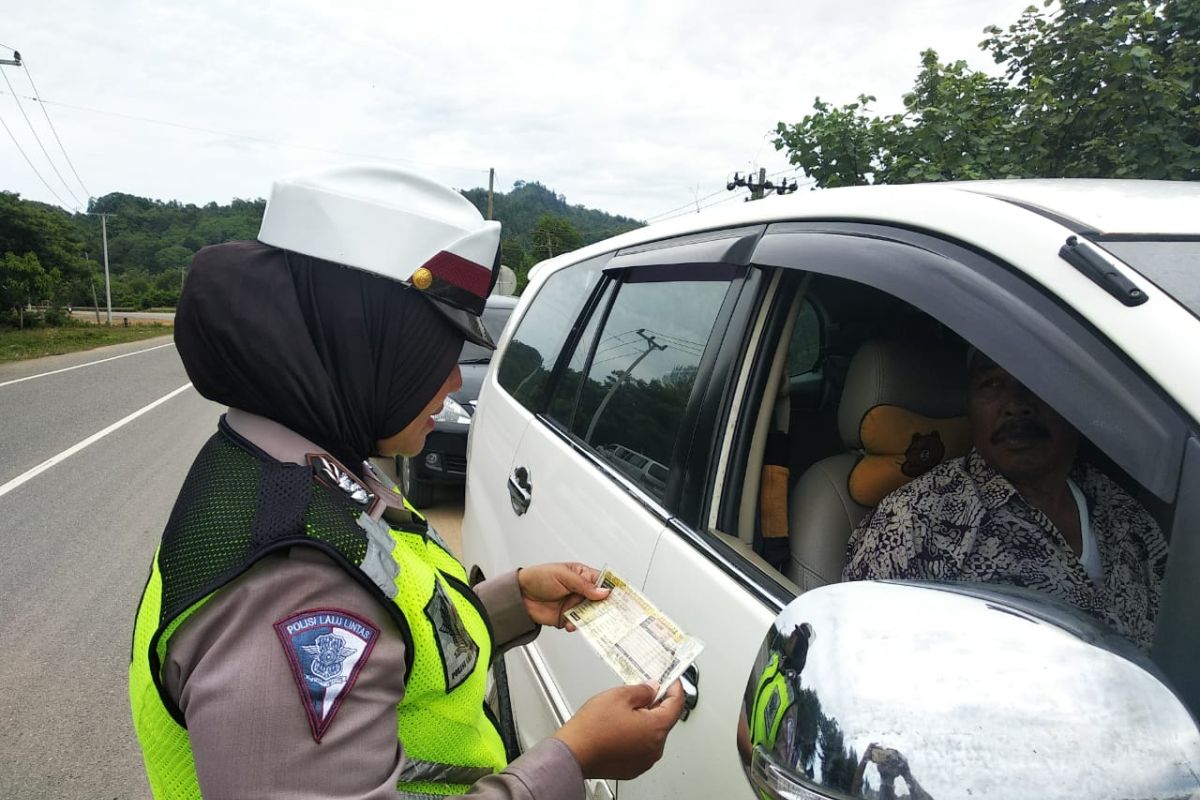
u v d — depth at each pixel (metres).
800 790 0.63
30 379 15.02
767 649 0.74
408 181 0.89
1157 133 3.20
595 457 1.86
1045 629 0.64
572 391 2.19
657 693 1.00
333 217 0.83
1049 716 0.59
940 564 1.30
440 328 0.88
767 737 0.68
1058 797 0.56
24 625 3.74
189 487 0.80
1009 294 0.91
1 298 35.56
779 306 1.42
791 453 1.76
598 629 1.22
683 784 1.21
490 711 1.14
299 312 0.82
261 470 0.77
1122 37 3.47
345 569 0.73
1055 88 3.67
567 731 0.90
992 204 1.04
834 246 1.22
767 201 1.57
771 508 1.52
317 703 0.67
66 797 2.54
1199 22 3.38
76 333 34.06
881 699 0.62
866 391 1.55
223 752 0.65
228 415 0.86
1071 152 3.61
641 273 2.01
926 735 0.60
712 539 1.33
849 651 0.65
